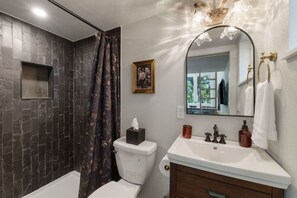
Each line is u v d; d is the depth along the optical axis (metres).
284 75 0.81
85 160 1.62
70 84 2.26
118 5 1.41
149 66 1.58
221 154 1.13
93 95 1.62
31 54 1.77
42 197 1.79
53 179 2.03
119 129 1.78
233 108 1.22
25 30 1.71
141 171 1.40
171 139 1.49
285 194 0.76
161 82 1.53
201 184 0.91
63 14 1.56
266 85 0.91
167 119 1.51
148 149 1.38
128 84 1.74
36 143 1.84
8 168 1.59
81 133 2.22
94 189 1.61
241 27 1.19
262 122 0.91
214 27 1.28
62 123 2.14
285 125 0.80
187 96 1.40
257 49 1.14
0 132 1.53
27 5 1.40
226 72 1.24
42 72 1.99
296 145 0.69
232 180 0.83
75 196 1.84
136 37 1.68
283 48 0.83
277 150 0.89
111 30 1.85
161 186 1.55
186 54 1.40
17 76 1.65
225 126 1.25
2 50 1.53
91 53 2.10
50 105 2.00
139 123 1.67
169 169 1.07
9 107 1.59
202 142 1.21
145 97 1.63
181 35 1.43
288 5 0.77
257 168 0.79
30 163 1.78
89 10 1.48
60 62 2.11
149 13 1.54
